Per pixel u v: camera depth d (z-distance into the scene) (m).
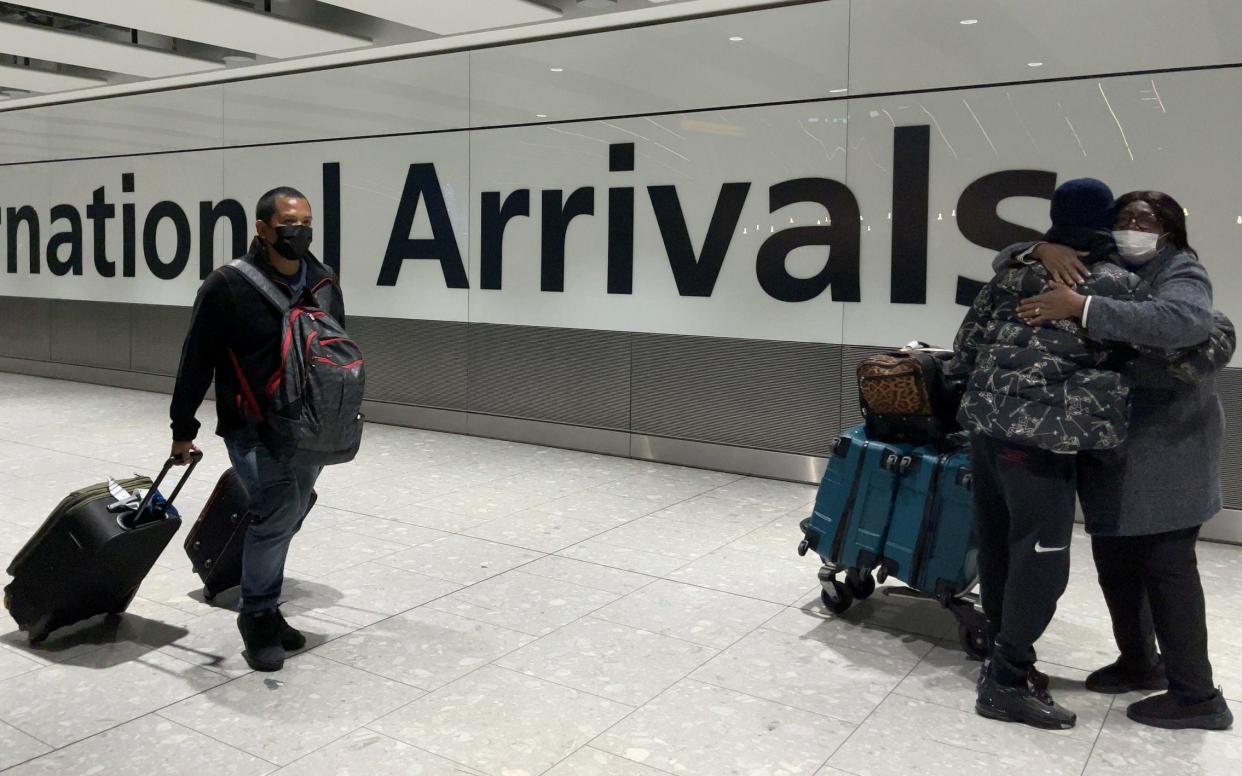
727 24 6.93
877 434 4.04
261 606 3.58
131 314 11.03
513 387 8.23
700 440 7.30
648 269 7.44
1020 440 3.00
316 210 9.28
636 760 2.92
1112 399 2.93
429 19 7.20
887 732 3.12
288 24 7.47
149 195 10.67
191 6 6.94
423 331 8.70
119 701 3.28
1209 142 5.44
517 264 8.10
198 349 3.40
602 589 4.50
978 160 6.11
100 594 3.75
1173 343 2.87
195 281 10.38
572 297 7.84
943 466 3.78
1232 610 4.33
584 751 2.97
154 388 10.91
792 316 6.84
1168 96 5.53
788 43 6.70
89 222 11.30
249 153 9.74
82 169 11.29
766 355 6.96
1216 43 5.38
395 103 8.67
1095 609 4.30
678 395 7.38
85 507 3.61
